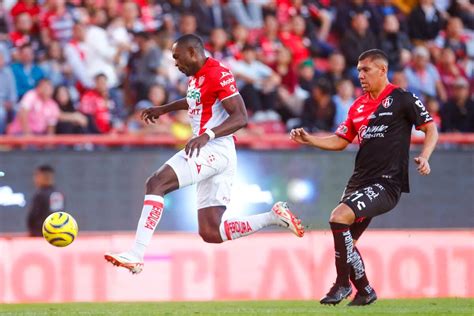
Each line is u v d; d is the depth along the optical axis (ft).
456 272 135.64
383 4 194.18
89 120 165.89
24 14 173.58
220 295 132.05
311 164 158.40
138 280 131.13
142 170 155.84
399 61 187.11
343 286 86.02
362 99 88.43
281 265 133.69
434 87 186.80
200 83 82.69
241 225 84.17
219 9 186.09
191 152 78.43
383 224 161.48
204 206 85.30
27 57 168.04
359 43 184.55
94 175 154.61
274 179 157.38
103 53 173.88
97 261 131.03
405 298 127.34
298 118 174.70
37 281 129.59
